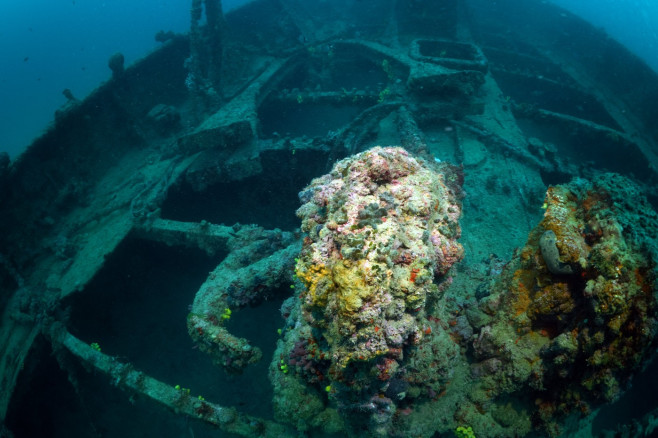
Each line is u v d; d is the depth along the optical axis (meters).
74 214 12.45
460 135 12.10
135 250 11.82
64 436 10.33
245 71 17.42
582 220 4.42
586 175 11.77
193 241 10.19
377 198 4.18
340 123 19.44
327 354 4.30
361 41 18.45
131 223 10.84
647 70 17.48
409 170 4.66
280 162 13.32
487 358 5.07
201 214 14.04
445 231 4.50
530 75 19.48
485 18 27.48
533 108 15.71
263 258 7.77
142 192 11.61
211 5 16.91
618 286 3.68
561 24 24.33
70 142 13.75
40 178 12.48
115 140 15.17
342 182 4.59
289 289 7.48
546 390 4.70
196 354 12.42
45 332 9.03
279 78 17.78
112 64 15.25
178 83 18.84
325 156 12.88
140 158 14.73
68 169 13.41
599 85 19.36
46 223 11.87
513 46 23.73
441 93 12.62
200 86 15.47
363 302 3.19
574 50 22.61
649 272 3.61
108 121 15.17
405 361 4.21
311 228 4.56
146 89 17.17
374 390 3.95
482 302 5.39
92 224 11.73
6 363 8.84
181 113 17.42
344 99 16.23
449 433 5.29
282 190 14.27
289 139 13.10
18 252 10.96
